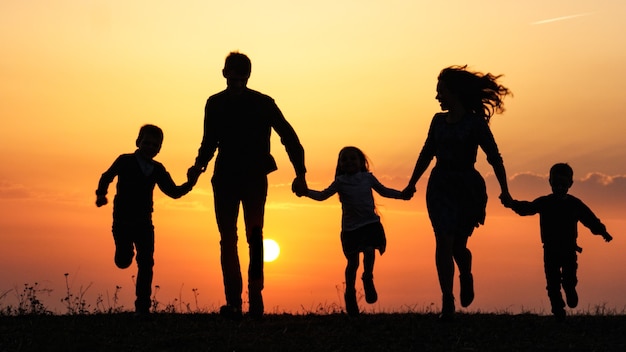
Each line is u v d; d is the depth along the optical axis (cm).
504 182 873
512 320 879
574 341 771
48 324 834
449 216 838
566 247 909
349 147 943
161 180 892
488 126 853
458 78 855
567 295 911
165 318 876
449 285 839
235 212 852
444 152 850
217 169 850
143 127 896
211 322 845
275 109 861
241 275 855
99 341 756
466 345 747
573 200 924
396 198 923
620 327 840
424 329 808
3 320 869
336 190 930
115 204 884
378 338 771
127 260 887
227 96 855
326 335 780
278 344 743
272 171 857
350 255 928
